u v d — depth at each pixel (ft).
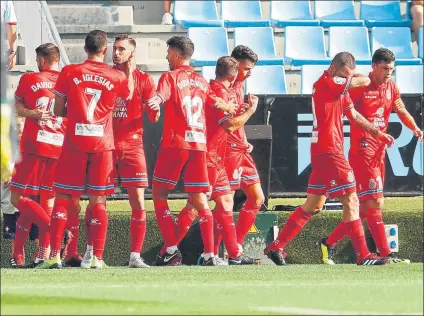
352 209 111.45
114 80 100.83
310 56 184.85
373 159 113.60
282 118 131.34
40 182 110.73
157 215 109.09
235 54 113.70
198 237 116.06
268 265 111.96
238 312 66.64
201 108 107.14
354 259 122.21
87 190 102.99
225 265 109.81
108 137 101.50
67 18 181.06
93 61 101.19
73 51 175.94
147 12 193.06
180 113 106.11
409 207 127.95
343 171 110.22
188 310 67.62
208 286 82.33
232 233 112.27
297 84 180.45
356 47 186.39
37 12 156.35
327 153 110.01
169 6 190.80
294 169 131.85
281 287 82.07
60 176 101.81
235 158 113.60
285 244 115.34
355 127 113.60
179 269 101.86
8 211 115.75
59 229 103.40
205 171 107.76
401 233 124.26
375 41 188.65
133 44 103.65
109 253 119.34
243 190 115.85
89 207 105.09
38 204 109.19
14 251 111.75
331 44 186.19
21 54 155.33
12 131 107.76
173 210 124.77
